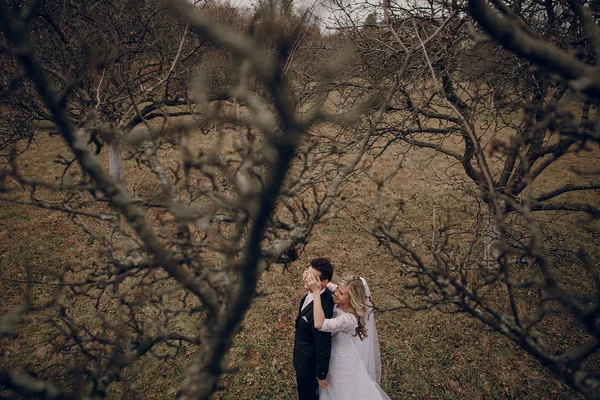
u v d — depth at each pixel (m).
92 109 2.00
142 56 6.49
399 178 11.91
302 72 4.36
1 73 4.06
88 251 7.80
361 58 5.58
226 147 6.72
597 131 2.04
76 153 1.47
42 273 7.13
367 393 3.58
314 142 2.02
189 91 6.15
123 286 6.36
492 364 5.31
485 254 6.00
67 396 1.54
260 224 1.36
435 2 4.92
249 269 1.48
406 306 2.44
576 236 8.67
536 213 10.02
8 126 5.86
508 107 4.83
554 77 2.24
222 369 1.75
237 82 1.16
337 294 3.69
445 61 4.97
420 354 5.47
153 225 7.60
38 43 5.32
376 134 5.44
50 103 1.34
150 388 4.77
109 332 5.36
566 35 4.07
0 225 8.79
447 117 5.11
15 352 5.23
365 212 9.77
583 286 6.77
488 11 1.54
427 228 8.77
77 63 3.89
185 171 1.88
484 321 2.18
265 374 5.09
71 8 5.84
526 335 2.09
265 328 5.89
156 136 1.89
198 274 2.11
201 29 0.86
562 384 4.99
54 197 10.03
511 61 4.99
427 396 4.82
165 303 6.09
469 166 5.61
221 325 1.61
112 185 1.57
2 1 1.11
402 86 4.83
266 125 1.11
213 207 1.98
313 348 3.69
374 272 7.46
